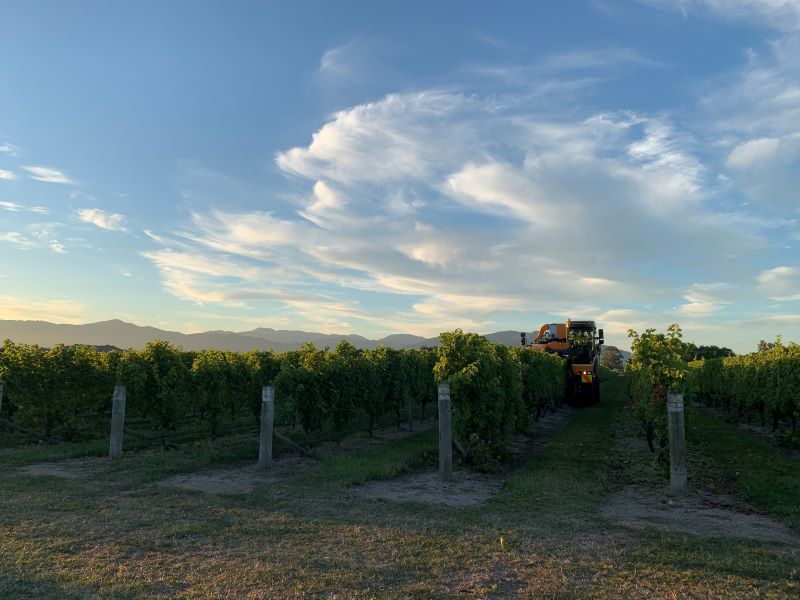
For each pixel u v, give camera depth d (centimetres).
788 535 641
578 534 626
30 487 849
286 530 629
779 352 1666
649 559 538
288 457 1196
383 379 1631
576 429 1741
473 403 1147
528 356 1830
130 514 691
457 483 952
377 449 1269
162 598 430
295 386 1199
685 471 880
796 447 1323
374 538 597
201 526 636
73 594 435
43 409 1349
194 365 1412
